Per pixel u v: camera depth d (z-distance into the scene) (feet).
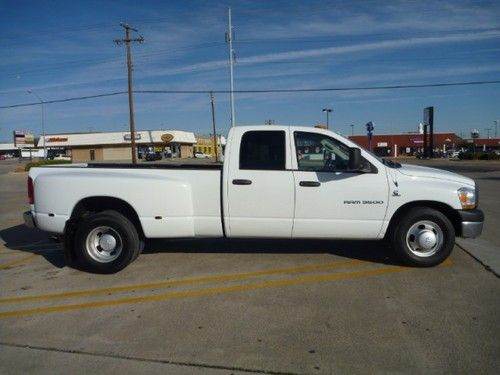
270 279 20.51
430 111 220.43
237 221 21.94
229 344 14.42
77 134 301.22
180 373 12.80
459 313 16.40
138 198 22.04
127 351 14.11
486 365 12.89
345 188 21.54
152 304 17.88
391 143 308.81
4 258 25.71
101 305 17.93
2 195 64.85
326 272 21.35
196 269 22.27
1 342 14.89
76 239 22.18
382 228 21.71
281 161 21.84
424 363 13.05
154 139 288.71
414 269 21.58
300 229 21.86
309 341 14.51
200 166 23.35
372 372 12.66
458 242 26.45
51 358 13.79
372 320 15.94
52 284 20.68
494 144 341.00
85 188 22.20
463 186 21.68
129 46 145.48
